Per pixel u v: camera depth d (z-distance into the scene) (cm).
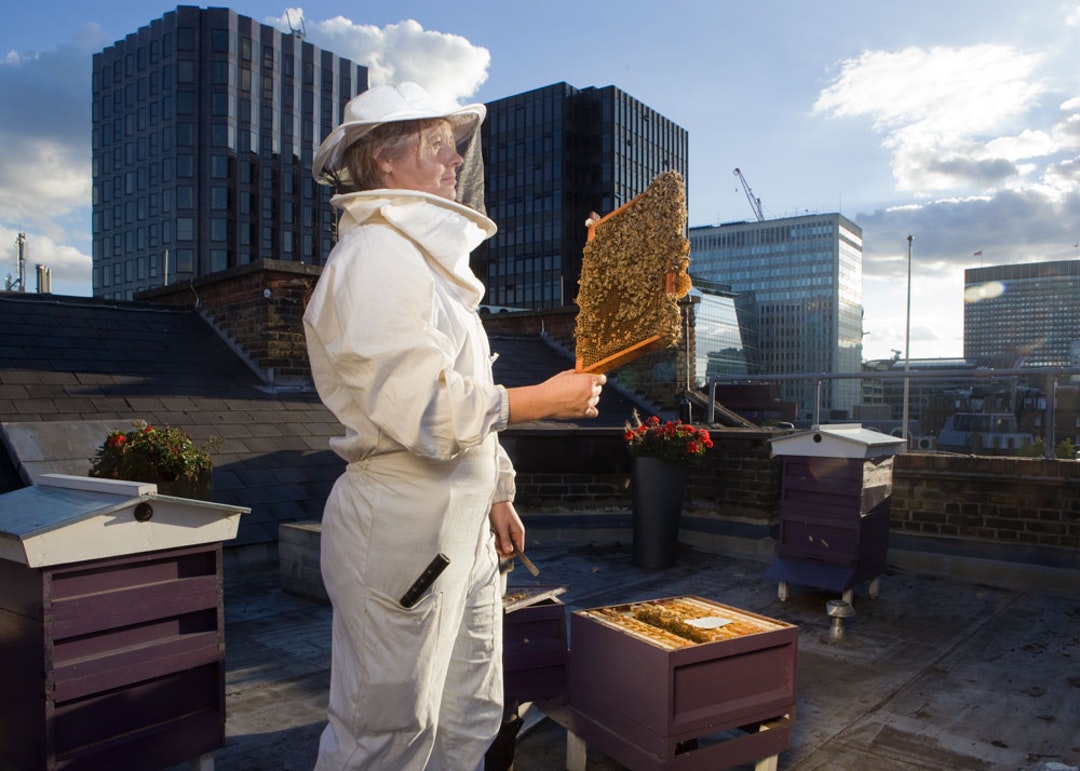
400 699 175
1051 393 668
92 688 241
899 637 510
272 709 385
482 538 204
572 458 852
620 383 1505
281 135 9194
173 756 261
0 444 643
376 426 173
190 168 8588
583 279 181
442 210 183
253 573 659
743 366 15275
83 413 756
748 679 300
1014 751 343
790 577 580
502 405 167
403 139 190
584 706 315
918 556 690
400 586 173
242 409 871
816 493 579
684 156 11881
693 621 320
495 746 291
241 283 1031
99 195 9450
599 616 324
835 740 354
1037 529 632
